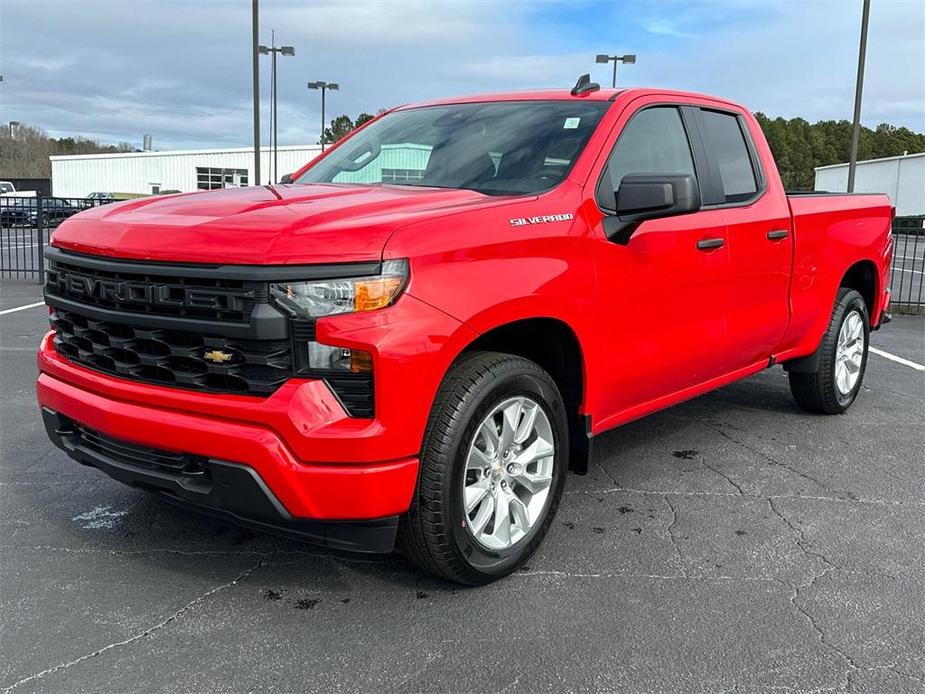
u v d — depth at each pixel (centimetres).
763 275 465
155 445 292
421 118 439
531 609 308
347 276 270
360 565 341
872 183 4656
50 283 345
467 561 307
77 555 346
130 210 331
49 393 334
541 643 285
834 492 435
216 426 278
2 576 326
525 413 330
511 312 307
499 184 362
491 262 304
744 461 484
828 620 303
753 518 398
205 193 363
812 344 540
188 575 330
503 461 324
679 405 610
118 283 296
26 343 817
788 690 260
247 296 270
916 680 266
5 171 9938
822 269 527
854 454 500
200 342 285
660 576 336
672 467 471
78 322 326
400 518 295
